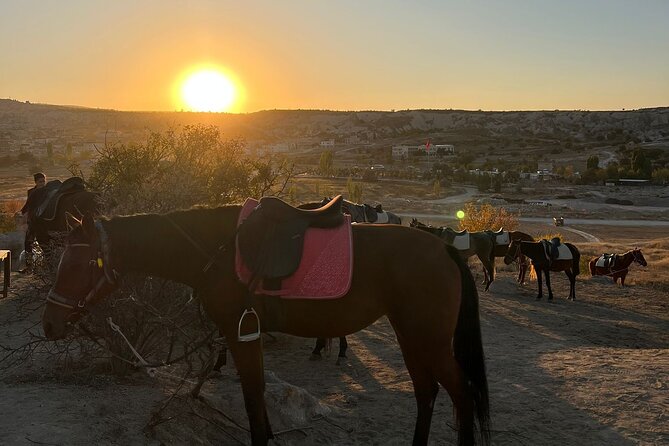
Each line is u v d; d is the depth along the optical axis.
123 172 9.01
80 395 5.14
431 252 4.56
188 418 5.07
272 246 4.36
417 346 4.47
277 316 4.43
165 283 5.74
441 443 5.51
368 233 4.59
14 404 4.80
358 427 5.82
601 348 9.62
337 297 4.33
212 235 4.53
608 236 53.28
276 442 5.20
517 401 6.52
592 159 140.38
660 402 6.39
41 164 133.25
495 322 12.60
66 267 4.28
